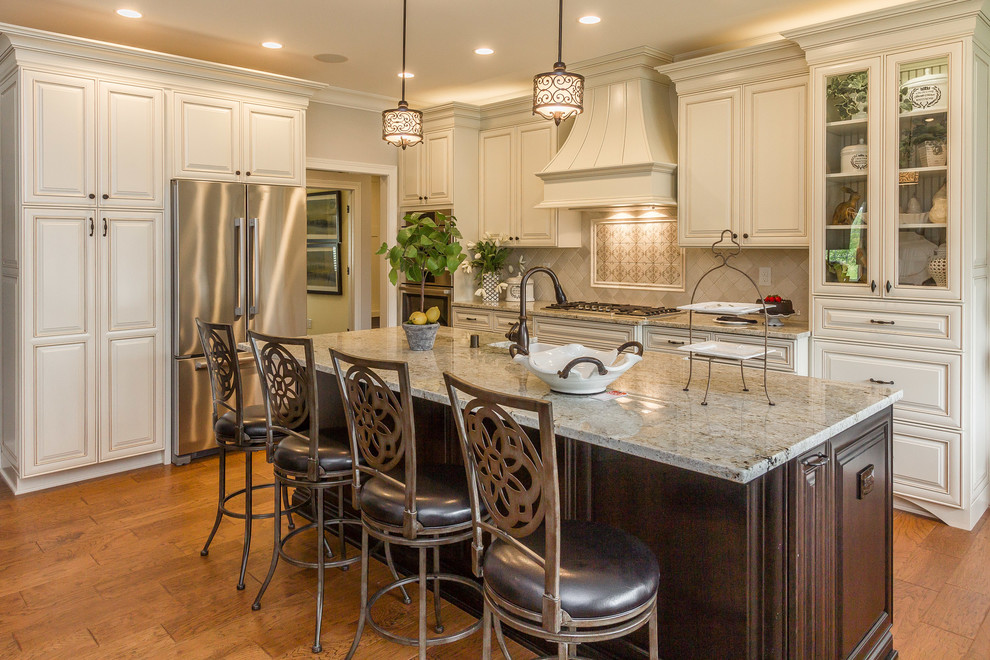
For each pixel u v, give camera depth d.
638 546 1.74
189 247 4.24
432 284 5.90
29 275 3.73
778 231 3.98
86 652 2.33
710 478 1.86
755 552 1.79
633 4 3.65
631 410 2.05
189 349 4.29
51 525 3.38
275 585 2.80
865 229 3.54
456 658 2.32
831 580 1.93
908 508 3.59
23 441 3.77
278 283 4.65
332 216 7.66
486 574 1.71
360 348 3.29
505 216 5.57
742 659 1.82
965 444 3.32
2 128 3.93
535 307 5.22
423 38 4.22
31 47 3.62
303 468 2.45
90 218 3.91
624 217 5.13
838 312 3.67
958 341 3.29
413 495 1.97
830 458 1.91
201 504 3.67
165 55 4.01
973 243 3.25
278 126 4.66
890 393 2.27
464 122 5.58
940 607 2.64
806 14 3.83
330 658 2.31
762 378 2.55
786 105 3.90
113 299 4.03
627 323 4.37
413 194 5.93
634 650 2.07
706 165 4.25
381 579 2.86
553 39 4.25
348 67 4.89
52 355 3.84
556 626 1.51
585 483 2.17
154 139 4.12
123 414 4.12
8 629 2.46
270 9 3.72
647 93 4.58
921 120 3.33
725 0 3.61
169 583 2.81
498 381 2.48
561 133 5.12
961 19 3.16
